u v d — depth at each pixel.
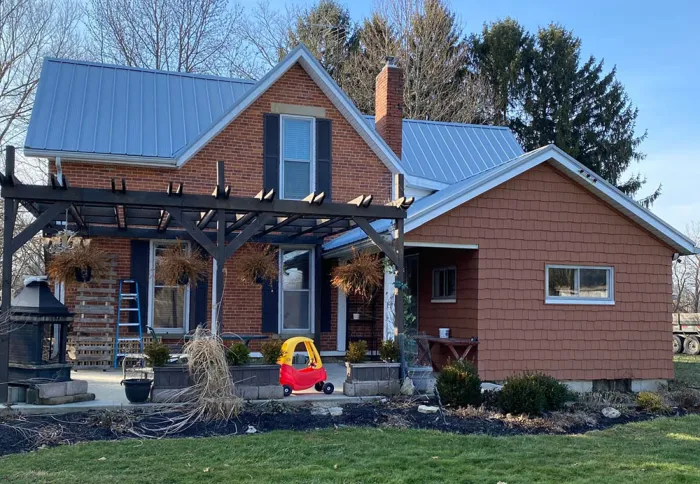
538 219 13.66
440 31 34.12
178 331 14.97
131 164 14.64
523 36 36.94
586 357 13.78
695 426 10.22
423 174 18.45
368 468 7.08
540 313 13.54
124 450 7.59
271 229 14.19
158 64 33.88
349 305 16.44
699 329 25.62
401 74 18.50
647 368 14.19
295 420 9.32
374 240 11.34
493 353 13.14
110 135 14.88
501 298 13.31
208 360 9.41
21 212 28.69
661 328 14.40
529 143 35.44
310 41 35.47
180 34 34.25
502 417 10.12
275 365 10.33
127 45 33.31
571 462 7.67
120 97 16.11
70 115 15.05
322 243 15.86
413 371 11.20
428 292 15.54
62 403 9.42
